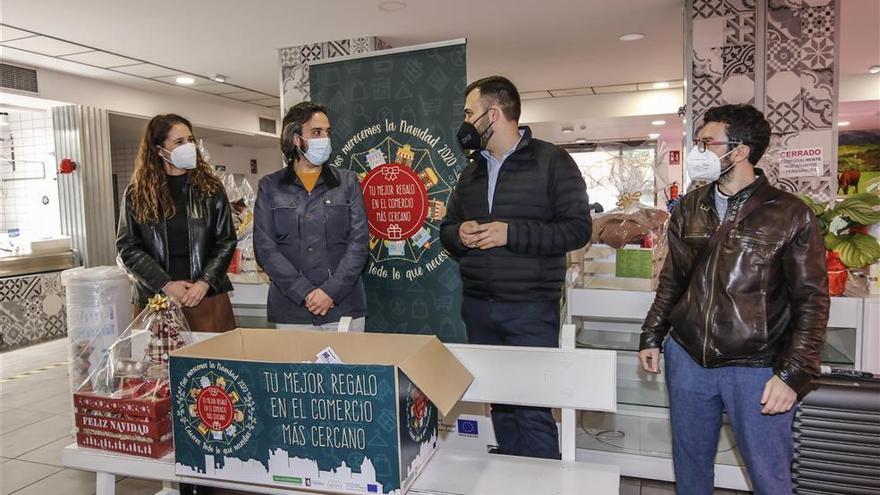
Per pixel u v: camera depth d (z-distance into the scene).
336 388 1.11
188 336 1.60
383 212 2.79
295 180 2.37
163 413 1.32
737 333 1.60
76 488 2.71
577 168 2.01
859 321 2.31
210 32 4.56
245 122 8.38
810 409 1.82
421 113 2.69
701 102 4.17
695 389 1.72
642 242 2.69
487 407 2.82
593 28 4.77
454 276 2.69
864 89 7.11
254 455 1.17
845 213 2.33
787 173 4.06
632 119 8.14
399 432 1.09
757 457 1.62
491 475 1.28
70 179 6.04
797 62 3.99
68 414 3.70
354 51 4.89
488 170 2.12
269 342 1.50
